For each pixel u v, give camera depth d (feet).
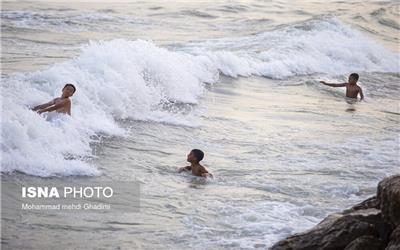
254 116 153.79
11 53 184.85
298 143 132.57
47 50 194.39
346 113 169.07
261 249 78.18
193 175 107.34
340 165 118.42
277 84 197.98
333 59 236.02
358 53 243.19
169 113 145.48
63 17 259.80
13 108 107.14
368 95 198.70
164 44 219.20
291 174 111.04
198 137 130.93
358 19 318.65
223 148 124.98
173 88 157.79
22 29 229.25
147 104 143.84
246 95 177.78
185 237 81.41
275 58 216.95
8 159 97.60
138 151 116.98
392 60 249.34
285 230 84.84
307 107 171.42
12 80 130.62
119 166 107.76
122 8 295.48
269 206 94.22
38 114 109.09
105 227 82.79
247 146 127.54
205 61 190.19
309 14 317.63
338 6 351.46
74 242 77.30
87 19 260.83
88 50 147.95
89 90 130.82
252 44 231.71
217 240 80.74
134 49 157.07
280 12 317.01
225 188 101.86
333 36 255.09
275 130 142.00
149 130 130.72
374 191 104.37
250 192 100.42
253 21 286.05
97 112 127.95
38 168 98.89
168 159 115.14
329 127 150.30
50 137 107.04
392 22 325.21
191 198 96.12
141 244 78.48
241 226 85.76
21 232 78.43
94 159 108.99
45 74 132.05
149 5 309.22
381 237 72.69
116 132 124.26
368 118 165.17
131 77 142.10
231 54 200.95
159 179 103.91
